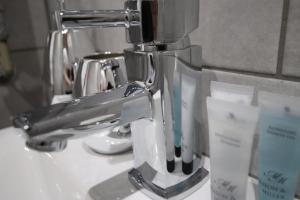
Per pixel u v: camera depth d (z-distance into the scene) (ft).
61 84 1.04
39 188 1.10
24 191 1.08
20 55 1.71
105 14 0.69
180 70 0.71
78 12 0.69
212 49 0.83
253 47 0.73
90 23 0.70
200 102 0.80
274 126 0.58
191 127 0.78
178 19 0.65
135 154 0.85
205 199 0.77
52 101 1.06
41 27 1.76
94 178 0.91
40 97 1.85
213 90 0.69
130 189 0.84
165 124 0.73
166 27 0.65
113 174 0.93
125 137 1.00
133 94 0.70
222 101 0.62
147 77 0.70
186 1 0.64
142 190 0.82
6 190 1.04
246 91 0.64
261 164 0.62
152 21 0.65
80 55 1.07
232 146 0.62
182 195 0.78
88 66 0.90
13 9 1.61
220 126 0.63
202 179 0.83
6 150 1.09
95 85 0.88
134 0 0.65
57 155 1.06
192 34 0.87
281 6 0.65
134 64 0.72
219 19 0.78
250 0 0.70
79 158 1.03
